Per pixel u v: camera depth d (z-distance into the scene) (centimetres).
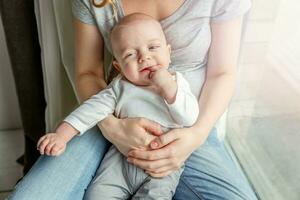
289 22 110
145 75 92
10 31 128
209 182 99
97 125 103
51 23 121
